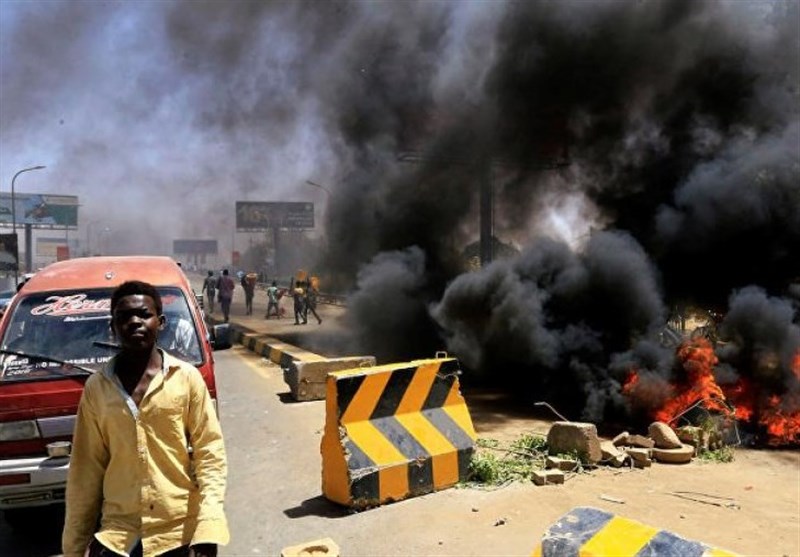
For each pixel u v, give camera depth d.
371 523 4.09
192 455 2.25
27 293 4.69
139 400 2.15
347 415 4.42
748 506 4.49
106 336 4.45
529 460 5.43
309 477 5.06
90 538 2.16
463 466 4.80
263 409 7.59
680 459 5.55
